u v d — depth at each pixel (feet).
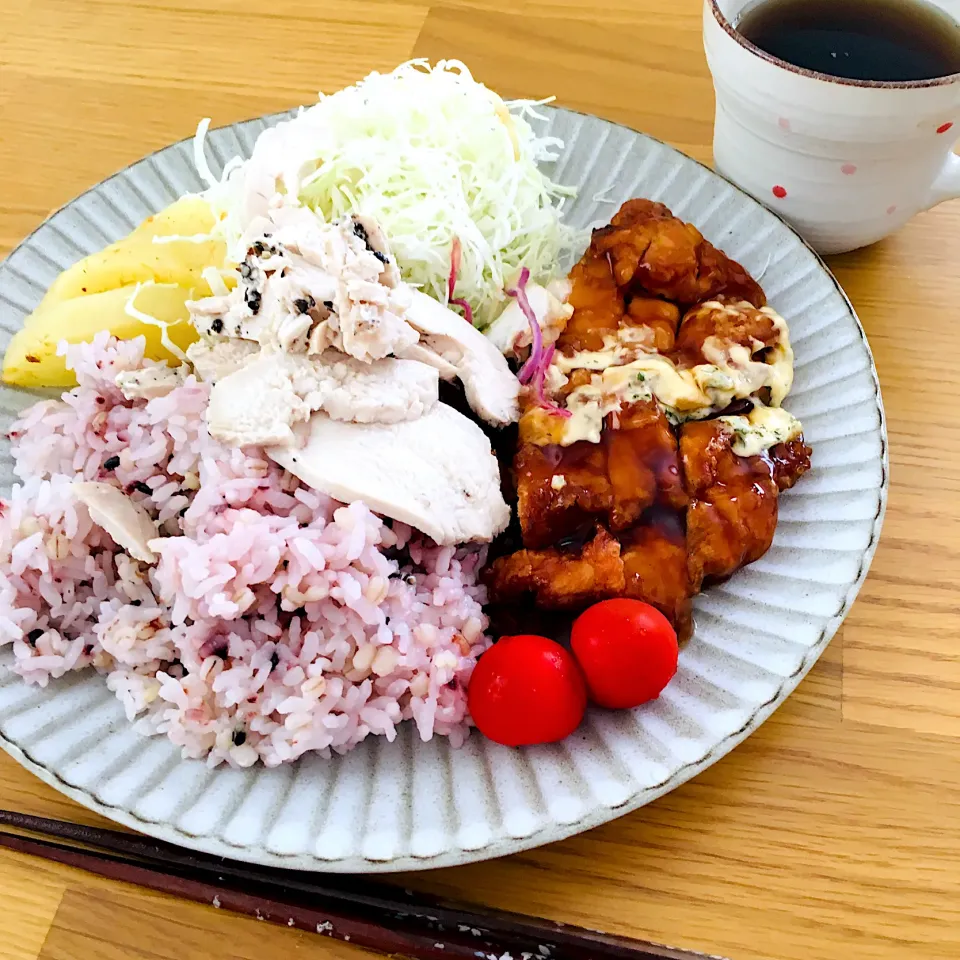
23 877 0.82
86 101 1.35
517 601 0.94
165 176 1.19
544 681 0.81
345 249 0.93
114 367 0.99
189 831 0.77
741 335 0.99
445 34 1.40
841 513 0.92
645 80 1.34
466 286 1.10
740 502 0.90
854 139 0.99
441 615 0.91
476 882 0.81
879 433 0.95
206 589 0.84
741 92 1.02
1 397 1.04
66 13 1.46
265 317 0.92
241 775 0.83
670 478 0.92
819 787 0.84
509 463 1.00
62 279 1.06
